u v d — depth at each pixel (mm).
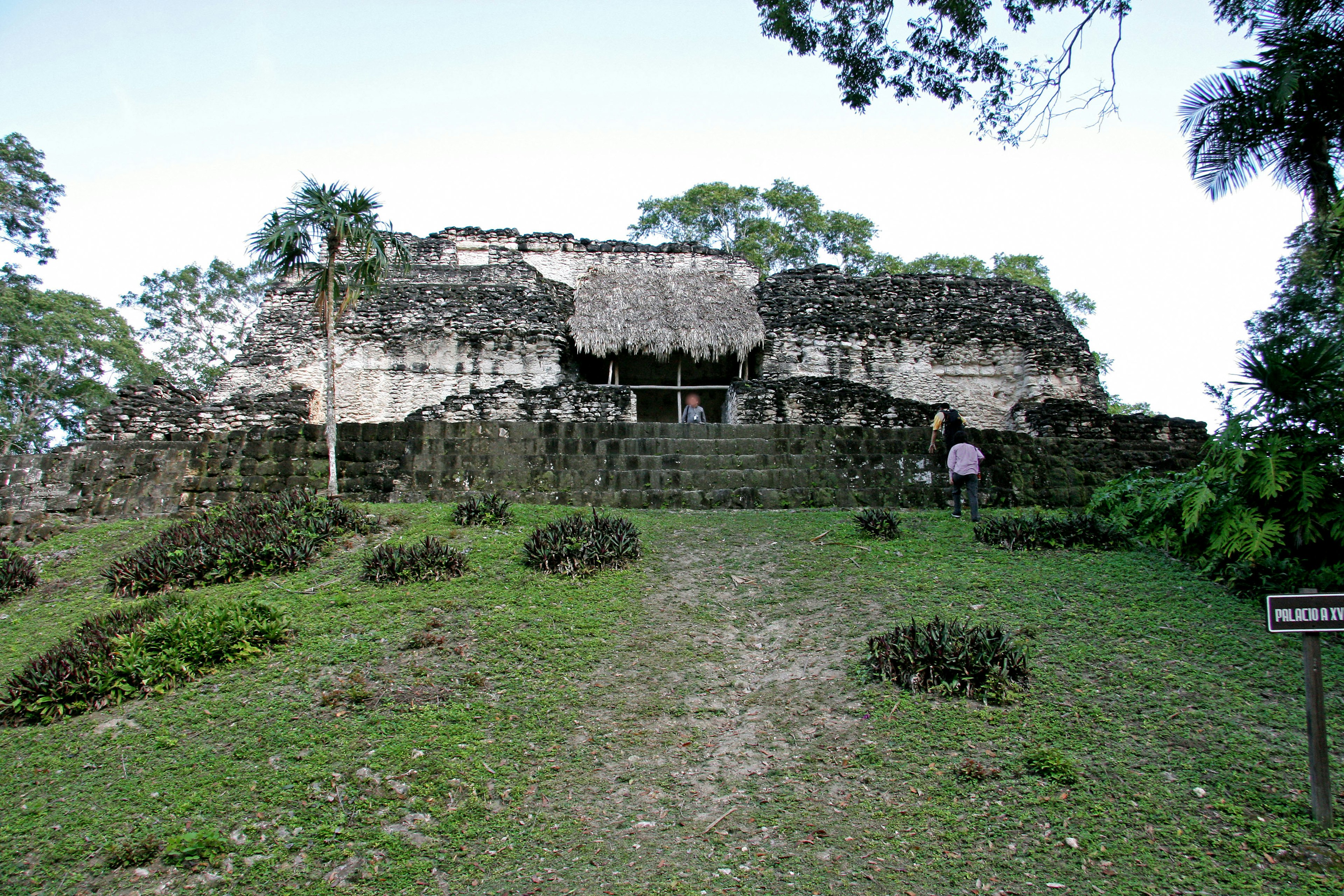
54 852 4969
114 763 5824
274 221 11469
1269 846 4582
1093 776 5234
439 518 10742
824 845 4781
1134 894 4301
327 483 12047
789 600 8266
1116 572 8641
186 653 6926
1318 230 9117
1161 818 4852
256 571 9078
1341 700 6031
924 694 6176
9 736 6281
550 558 8969
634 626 7688
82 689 6566
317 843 4969
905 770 5348
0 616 8648
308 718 6230
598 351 16922
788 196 30281
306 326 17734
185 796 5414
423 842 4953
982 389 19125
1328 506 8102
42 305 24016
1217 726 5746
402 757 5711
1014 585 8289
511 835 5000
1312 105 9664
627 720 6156
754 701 6422
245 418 13969
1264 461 8211
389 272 19500
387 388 17484
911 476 12711
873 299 19234
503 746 5836
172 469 12094
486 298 18047
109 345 24406
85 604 8773
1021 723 5777
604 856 4785
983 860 4598
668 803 5238
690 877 4574
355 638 7461
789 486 12359
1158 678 6387
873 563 9125
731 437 12750
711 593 8508
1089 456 13516
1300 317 8758
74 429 25438
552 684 6660
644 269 19656
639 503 12055
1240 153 9992
